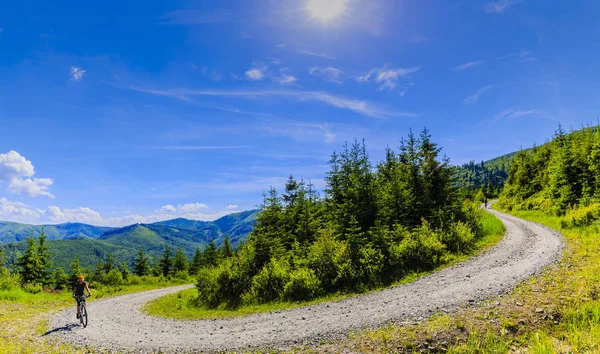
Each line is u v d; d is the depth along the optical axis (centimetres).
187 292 3055
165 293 3216
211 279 2205
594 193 3250
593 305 927
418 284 1541
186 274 6166
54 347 1095
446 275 1630
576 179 3734
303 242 2425
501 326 885
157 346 1078
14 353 1016
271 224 2636
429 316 1016
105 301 2622
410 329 921
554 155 4825
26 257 4719
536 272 1396
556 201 3703
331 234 2159
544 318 905
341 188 2538
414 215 2547
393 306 1205
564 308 938
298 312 1386
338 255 1889
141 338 1202
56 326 1445
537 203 4538
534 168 5466
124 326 1454
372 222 2153
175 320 1593
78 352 1034
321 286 1772
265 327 1192
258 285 1912
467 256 2053
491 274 1488
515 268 1540
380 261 1859
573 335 811
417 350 812
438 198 2709
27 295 2495
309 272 1834
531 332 852
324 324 1109
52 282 5097
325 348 886
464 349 798
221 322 1402
